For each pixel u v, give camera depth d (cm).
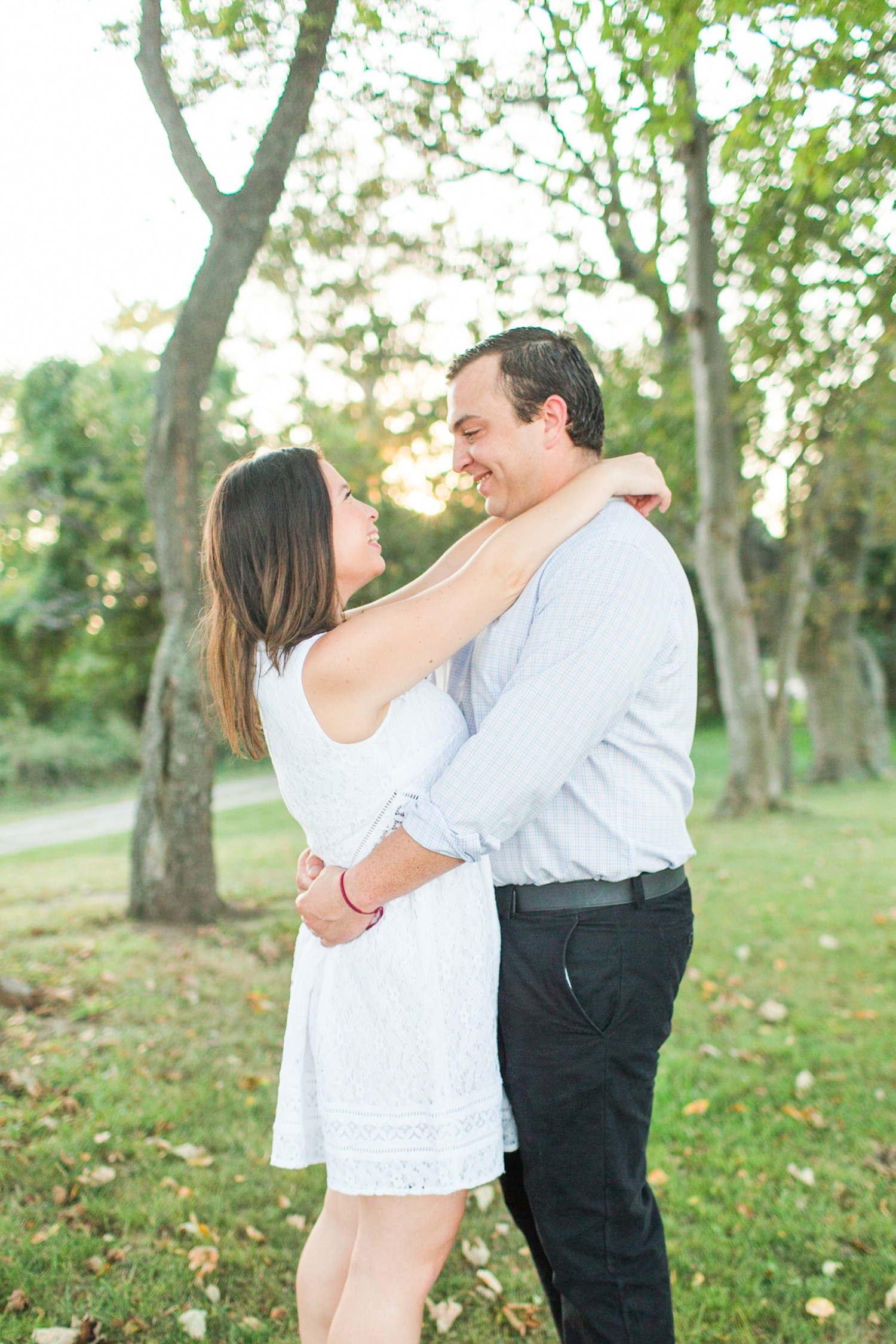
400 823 160
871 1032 420
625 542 164
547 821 163
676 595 168
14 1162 291
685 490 1185
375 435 1368
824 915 630
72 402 1973
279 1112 171
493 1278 249
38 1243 252
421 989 156
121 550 2083
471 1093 158
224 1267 249
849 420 1147
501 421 178
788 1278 245
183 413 595
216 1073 373
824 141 383
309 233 888
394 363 1181
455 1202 162
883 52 364
